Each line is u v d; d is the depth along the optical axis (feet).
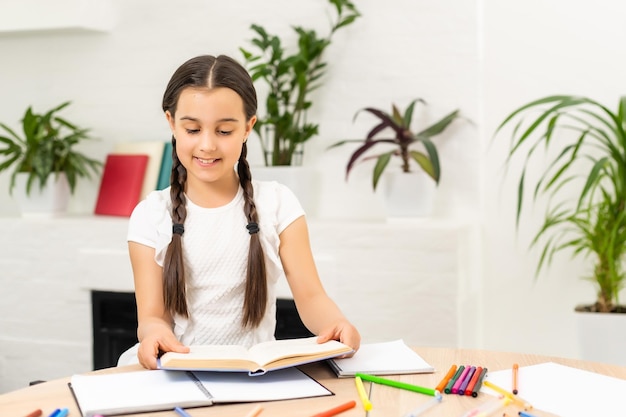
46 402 3.60
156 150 9.09
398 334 7.77
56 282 8.92
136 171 9.04
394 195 7.97
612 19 7.96
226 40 9.07
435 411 3.43
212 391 3.67
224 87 4.33
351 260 7.88
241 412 3.44
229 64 4.43
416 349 4.53
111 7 9.43
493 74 8.32
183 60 9.23
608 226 7.36
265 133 8.85
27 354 9.11
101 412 3.37
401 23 8.46
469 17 8.23
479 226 8.35
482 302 8.49
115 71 9.50
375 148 8.61
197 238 4.88
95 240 8.71
